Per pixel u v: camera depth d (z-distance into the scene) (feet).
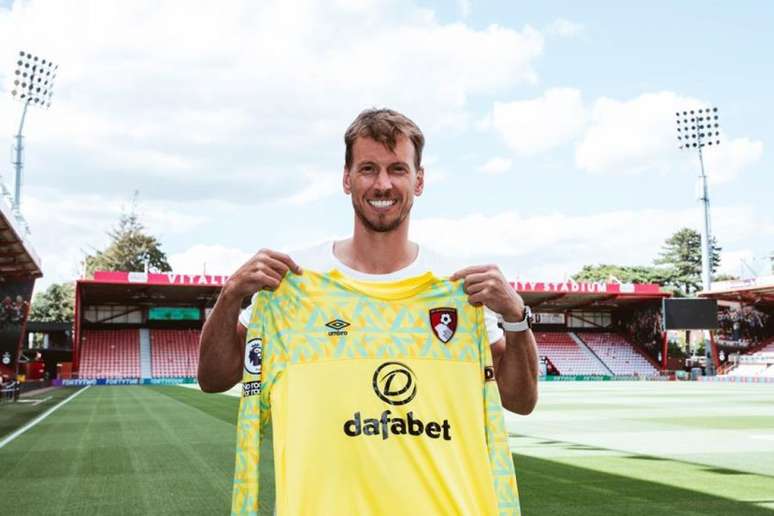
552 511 17.65
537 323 160.15
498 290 7.67
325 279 7.90
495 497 7.50
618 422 43.70
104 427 39.32
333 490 7.19
